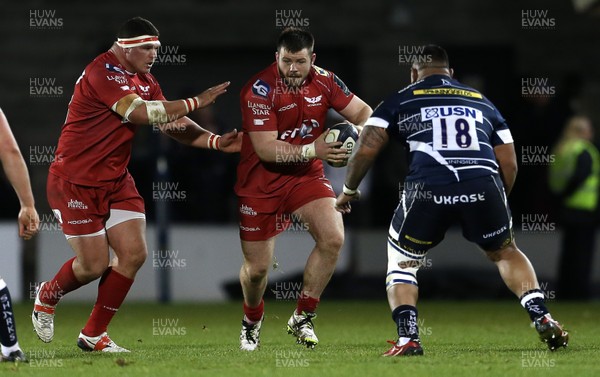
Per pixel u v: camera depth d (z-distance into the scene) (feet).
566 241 178.50
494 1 241.96
